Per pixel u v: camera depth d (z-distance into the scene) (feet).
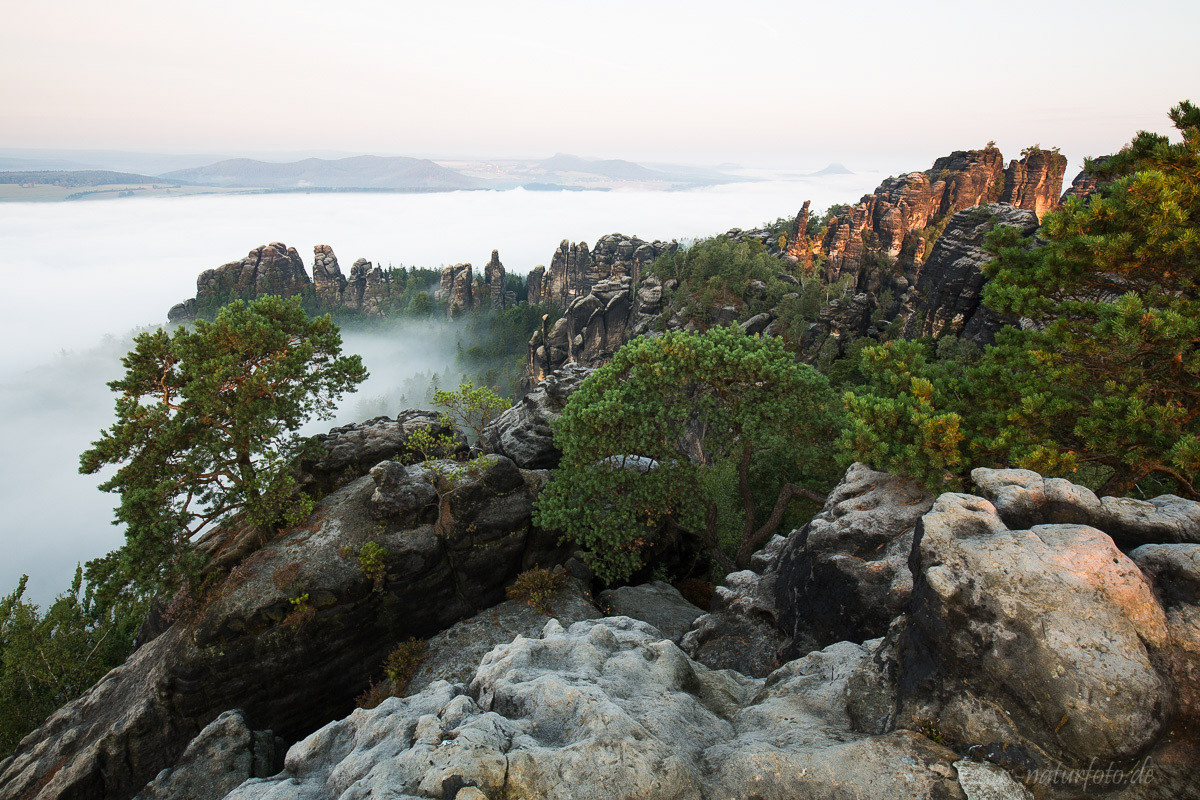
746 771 27.94
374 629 80.18
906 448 59.67
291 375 81.71
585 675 38.73
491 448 131.34
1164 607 26.63
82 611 108.06
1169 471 53.06
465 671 75.15
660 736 31.65
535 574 88.43
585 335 482.28
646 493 87.97
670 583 105.91
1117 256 56.29
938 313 267.18
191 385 75.36
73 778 63.52
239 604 72.69
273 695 73.82
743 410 86.69
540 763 27.84
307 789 32.96
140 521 73.41
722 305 388.78
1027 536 29.22
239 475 81.56
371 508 85.20
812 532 64.28
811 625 61.16
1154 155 57.88
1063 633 25.29
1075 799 23.38
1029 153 428.56
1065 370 59.67
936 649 28.53
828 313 331.98
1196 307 52.13
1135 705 23.36
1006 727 25.55
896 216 411.75
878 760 26.23
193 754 62.80
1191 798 22.71
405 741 33.27
